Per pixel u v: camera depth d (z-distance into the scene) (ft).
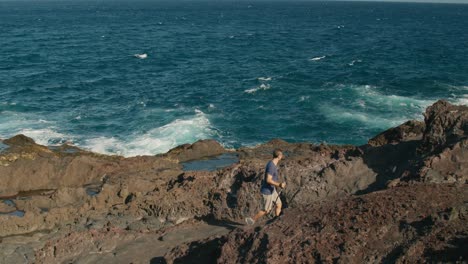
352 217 30.01
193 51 237.25
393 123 107.04
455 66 182.80
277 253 28.40
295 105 124.36
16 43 259.19
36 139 94.84
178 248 36.50
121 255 40.47
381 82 151.64
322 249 27.94
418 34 341.00
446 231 26.86
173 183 54.70
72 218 51.67
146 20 491.31
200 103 126.82
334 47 258.16
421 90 139.74
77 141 93.81
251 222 34.88
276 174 35.01
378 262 26.53
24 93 136.56
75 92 140.46
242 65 193.47
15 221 50.14
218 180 51.37
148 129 101.86
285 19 532.73
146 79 162.81
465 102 126.52
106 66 189.47
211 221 46.21
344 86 146.20
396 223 28.78
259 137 100.07
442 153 39.09
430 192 31.99
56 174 65.77
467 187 32.99
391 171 43.86
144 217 49.01
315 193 44.19
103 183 62.64
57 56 213.05
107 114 114.83
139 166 68.18
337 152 51.37
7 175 64.69
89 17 543.39
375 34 342.23
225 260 30.86
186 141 95.61
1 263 41.86
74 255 41.73
